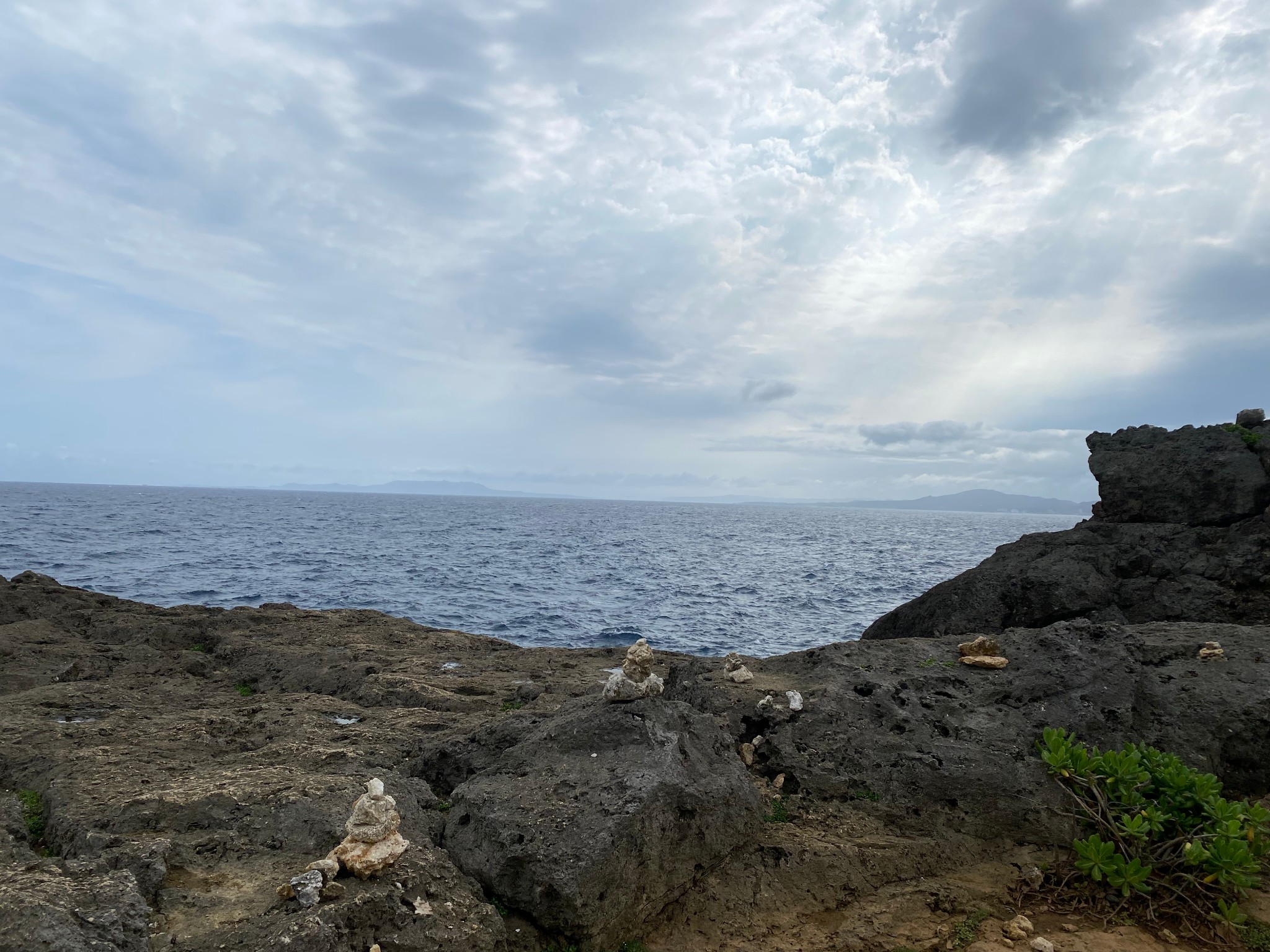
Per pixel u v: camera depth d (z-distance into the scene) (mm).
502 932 5617
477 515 152625
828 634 29781
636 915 6145
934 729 8672
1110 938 6309
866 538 107688
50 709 10562
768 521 171000
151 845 5688
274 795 6738
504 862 5945
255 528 83062
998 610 15641
